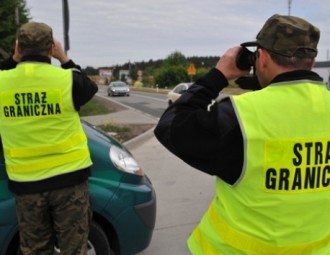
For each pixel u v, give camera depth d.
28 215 2.80
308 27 1.63
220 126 1.65
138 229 3.54
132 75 110.31
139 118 18.97
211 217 1.88
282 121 1.65
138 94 51.31
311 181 1.68
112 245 3.56
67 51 5.08
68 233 2.82
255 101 1.67
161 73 79.38
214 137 1.65
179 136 1.69
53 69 2.75
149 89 71.19
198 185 7.18
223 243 1.78
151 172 8.24
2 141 2.84
